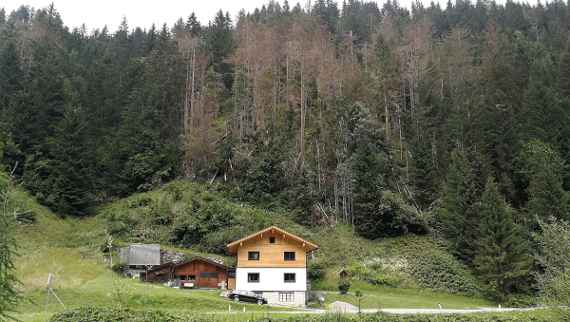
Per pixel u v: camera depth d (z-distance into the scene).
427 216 57.81
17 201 13.36
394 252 53.56
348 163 61.97
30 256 43.91
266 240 43.72
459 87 73.06
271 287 42.34
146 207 59.47
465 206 53.59
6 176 13.12
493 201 48.41
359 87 72.88
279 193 61.75
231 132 69.94
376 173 59.50
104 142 69.56
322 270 49.94
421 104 69.81
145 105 72.19
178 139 71.62
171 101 75.06
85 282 38.03
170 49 82.38
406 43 80.25
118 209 60.22
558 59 77.12
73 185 60.34
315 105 73.06
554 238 25.05
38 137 62.94
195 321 22.94
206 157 67.88
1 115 62.62
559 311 22.88
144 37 105.06
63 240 53.16
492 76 71.94
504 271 44.91
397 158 65.19
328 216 59.78
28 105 64.06
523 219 51.53
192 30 101.31
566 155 56.62
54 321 21.67
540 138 57.41
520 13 110.19
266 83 74.19
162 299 33.75
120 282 34.91
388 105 72.25
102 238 53.31
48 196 58.16
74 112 64.69
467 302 43.97
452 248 52.97
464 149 60.03
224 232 54.16
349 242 55.41
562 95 66.25
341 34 100.94
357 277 48.97
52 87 68.88
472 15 113.06
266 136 67.44
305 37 78.69
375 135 63.50
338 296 43.84
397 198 57.97
